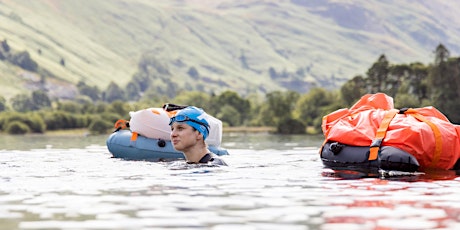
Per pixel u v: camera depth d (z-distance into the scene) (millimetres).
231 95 121062
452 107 71875
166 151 12156
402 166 8898
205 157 9750
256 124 105375
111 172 8867
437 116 10367
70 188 7031
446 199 6180
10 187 7160
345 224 4844
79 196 6387
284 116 96688
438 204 5840
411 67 84875
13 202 6023
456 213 5328
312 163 10594
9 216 5277
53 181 7750
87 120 98250
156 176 8234
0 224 4934
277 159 12031
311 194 6512
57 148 19422
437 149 9266
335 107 88438
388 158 9000
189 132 9578
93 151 16641
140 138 12422
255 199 6145
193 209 5562
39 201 6070
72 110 118875
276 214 5301
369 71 87188
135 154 12336
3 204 5906
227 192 6648
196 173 8625
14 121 89562
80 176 8344
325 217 5148
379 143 9359
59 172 8953
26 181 7777
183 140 9570
